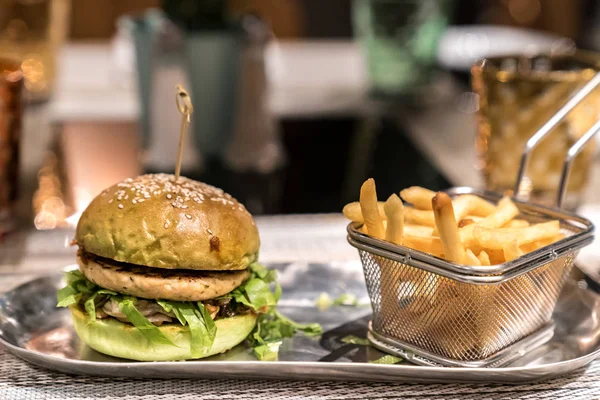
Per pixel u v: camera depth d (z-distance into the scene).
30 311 0.71
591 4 1.96
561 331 0.70
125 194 0.67
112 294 0.65
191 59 1.07
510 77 0.84
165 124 1.04
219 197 0.68
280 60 1.63
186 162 1.05
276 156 1.10
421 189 0.69
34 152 1.06
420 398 0.64
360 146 1.15
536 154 0.85
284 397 0.64
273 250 0.82
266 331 0.69
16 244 0.83
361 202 0.66
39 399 0.63
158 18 1.03
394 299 0.67
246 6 1.20
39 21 1.14
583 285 0.72
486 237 0.64
